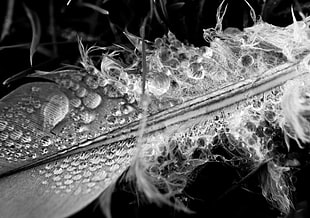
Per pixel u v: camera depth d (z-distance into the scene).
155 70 0.10
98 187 0.09
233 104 0.10
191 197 0.10
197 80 0.10
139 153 0.09
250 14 0.11
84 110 0.10
